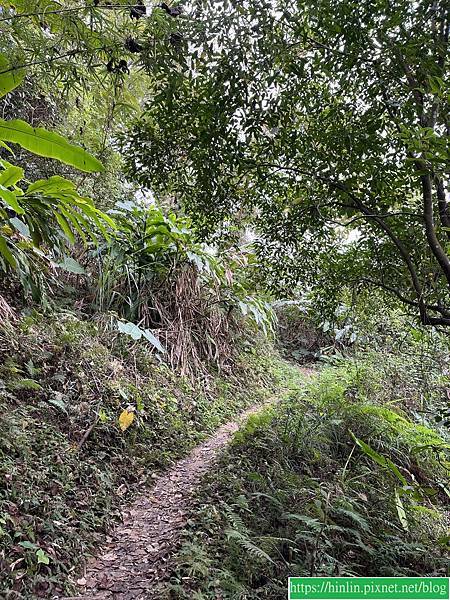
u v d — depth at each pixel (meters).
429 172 1.90
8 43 2.31
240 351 7.97
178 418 5.21
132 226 6.36
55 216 2.11
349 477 4.14
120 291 6.16
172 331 6.35
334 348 9.70
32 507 2.87
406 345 6.61
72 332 4.86
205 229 3.74
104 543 3.05
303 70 2.46
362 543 3.14
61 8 2.15
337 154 2.94
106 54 2.46
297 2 2.24
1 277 4.61
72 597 2.47
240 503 3.28
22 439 3.29
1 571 2.34
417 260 3.47
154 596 2.41
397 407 5.81
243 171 3.09
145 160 3.02
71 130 5.09
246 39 2.24
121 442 4.21
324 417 5.09
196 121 2.77
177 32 2.16
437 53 2.07
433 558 3.26
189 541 2.93
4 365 3.90
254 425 4.95
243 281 7.55
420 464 4.88
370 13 2.16
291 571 2.74
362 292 4.56
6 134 1.59
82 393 4.32
